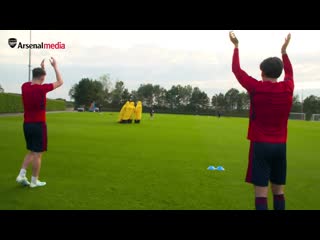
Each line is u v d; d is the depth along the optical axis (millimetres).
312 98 97688
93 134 19250
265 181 4262
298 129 32344
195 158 11477
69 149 12797
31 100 6684
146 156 11594
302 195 7000
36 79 6906
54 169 8969
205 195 6691
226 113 100875
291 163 11305
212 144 15859
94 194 6559
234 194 6812
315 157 12773
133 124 30984
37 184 7109
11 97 46750
